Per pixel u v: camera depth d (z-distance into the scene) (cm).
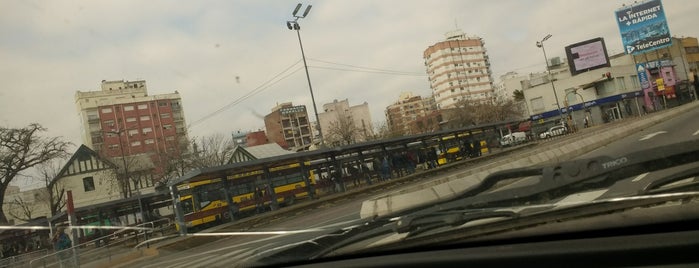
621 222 254
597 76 5909
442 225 337
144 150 7544
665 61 4741
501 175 384
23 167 3366
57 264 1579
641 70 4947
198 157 4825
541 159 891
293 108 8412
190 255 1324
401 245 322
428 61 12488
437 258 285
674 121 1110
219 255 1077
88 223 2366
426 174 2900
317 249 380
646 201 271
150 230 2019
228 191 2308
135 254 1599
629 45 3244
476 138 3688
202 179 2256
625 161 319
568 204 306
